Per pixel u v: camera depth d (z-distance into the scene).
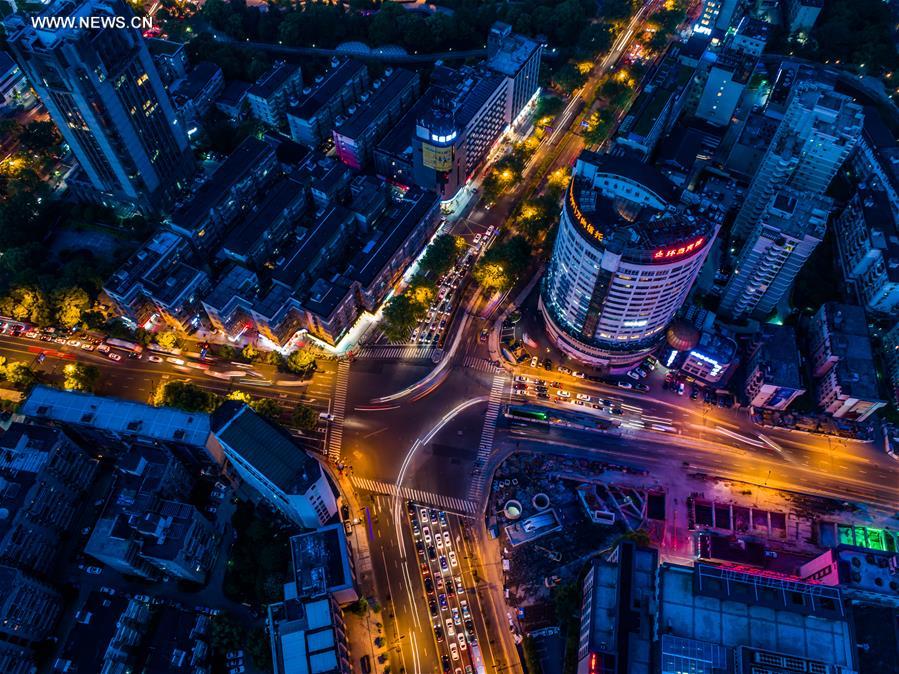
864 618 184.38
